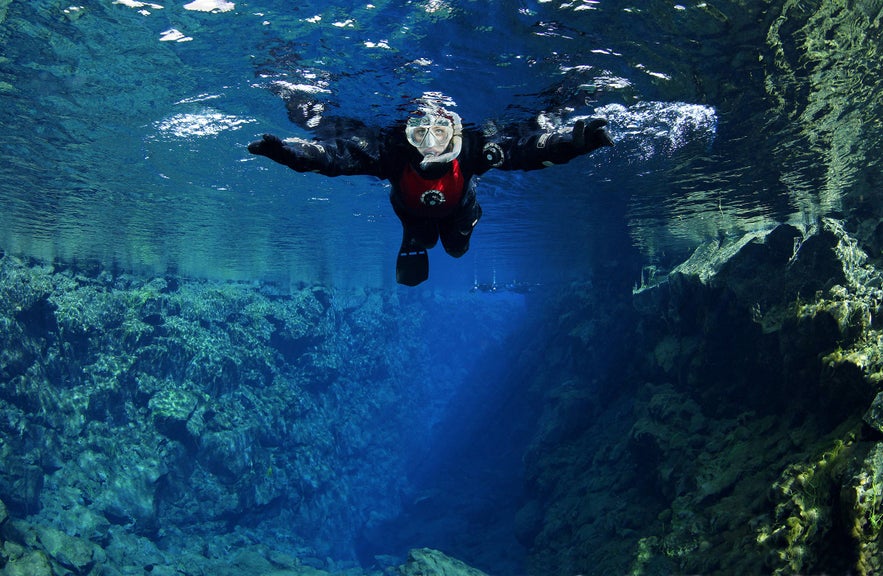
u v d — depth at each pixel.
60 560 17.66
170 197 16.30
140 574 20.41
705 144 11.73
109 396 24.08
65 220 18.81
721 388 16.91
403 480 36.22
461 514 29.84
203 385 27.33
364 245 24.16
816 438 12.47
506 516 27.81
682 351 18.52
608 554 16.31
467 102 9.19
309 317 34.75
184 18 7.48
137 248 23.66
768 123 10.52
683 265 18.80
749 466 13.63
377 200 16.81
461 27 7.43
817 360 12.84
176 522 24.45
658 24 7.37
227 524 25.92
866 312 12.15
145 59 8.59
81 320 23.58
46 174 14.12
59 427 22.27
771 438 14.05
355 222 19.84
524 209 18.16
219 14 7.35
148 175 14.22
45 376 22.25
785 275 14.66
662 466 16.66
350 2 6.98
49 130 11.34
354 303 39.62
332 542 29.55
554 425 25.92
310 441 31.56
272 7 7.15
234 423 27.53
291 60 8.30
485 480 32.28
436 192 2.99
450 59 8.12
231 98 9.80
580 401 25.69
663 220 18.91
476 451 35.94
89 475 22.33
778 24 7.30
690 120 10.49
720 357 17.02
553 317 34.66
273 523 27.88
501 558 23.44
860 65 8.34
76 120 10.86
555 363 31.94
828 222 14.04
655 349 20.16
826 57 8.15
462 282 45.28
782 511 10.97
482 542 26.02
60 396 22.67
